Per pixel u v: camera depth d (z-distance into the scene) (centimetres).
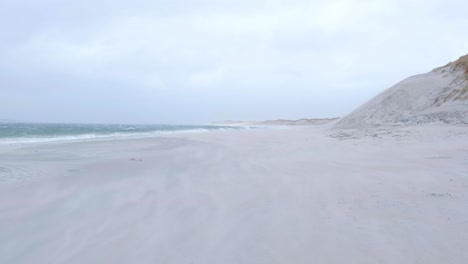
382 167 723
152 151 1228
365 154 948
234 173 718
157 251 317
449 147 966
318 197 496
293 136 1998
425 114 1864
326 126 2967
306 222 386
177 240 343
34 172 756
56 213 445
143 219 413
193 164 867
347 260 288
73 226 394
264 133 2534
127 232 370
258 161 893
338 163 812
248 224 386
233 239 342
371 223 374
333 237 338
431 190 504
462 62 2128
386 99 2270
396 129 1705
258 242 332
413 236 331
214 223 392
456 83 1983
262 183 607
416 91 2170
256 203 474
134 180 655
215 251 314
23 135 2509
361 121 2258
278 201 482
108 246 333
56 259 308
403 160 798
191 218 413
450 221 367
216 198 507
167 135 2448
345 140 1477
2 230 384
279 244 326
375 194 498
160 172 746
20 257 314
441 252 294
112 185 611
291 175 673
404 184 553
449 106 1792
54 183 631
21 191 568
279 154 1045
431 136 1298
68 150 1284
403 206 430
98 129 4131
